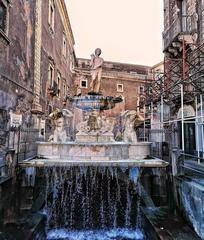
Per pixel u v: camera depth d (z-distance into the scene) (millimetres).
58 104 19000
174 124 11664
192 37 10773
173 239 5023
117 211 7828
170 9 13773
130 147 7414
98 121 8844
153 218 6277
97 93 9562
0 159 6523
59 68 19594
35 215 6426
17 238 4957
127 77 30625
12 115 8742
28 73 11086
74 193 7562
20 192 6699
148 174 7570
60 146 7328
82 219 7730
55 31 17625
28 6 10914
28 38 10992
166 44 13820
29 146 9562
